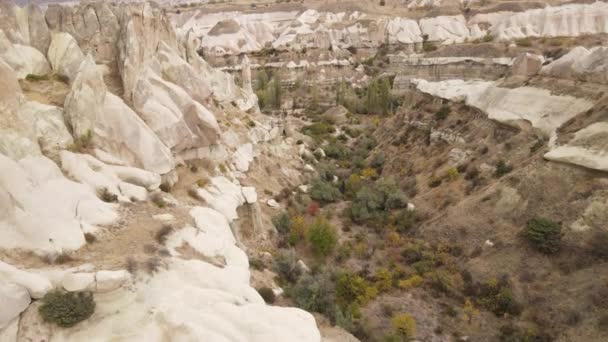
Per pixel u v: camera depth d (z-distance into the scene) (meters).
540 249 33.38
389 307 32.47
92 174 26.41
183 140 35.84
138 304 19.73
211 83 55.50
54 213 21.83
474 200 41.44
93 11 38.25
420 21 140.88
